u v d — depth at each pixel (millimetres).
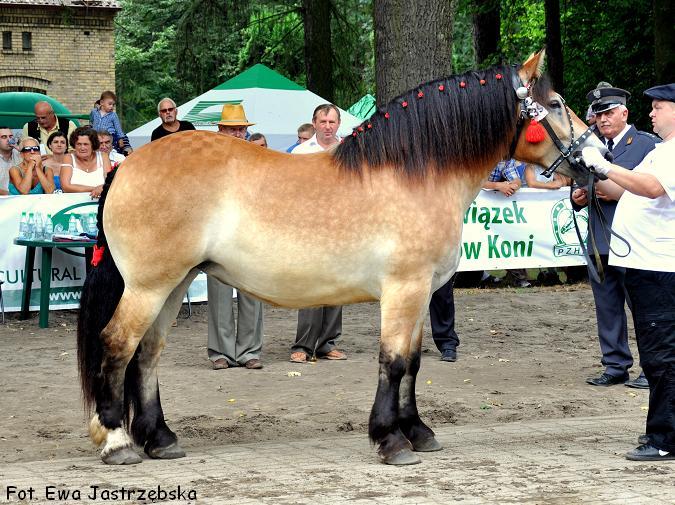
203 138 5273
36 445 5945
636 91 19641
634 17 19281
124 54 33656
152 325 5449
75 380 7734
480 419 6645
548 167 5512
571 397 7285
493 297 12258
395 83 11344
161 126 10156
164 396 7223
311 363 8516
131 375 5445
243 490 4684
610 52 19969
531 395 7352
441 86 5340
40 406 6910
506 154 5496
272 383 7688
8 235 10305
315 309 8453
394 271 5152
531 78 5402
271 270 5199
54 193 10586
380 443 5227
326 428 6355
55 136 10992
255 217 5152
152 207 5109
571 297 12297
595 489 4684
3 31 27344
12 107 20000
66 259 10516
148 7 30000
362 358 8773
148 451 5402
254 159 5250
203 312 11227
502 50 22156
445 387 7594
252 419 6551
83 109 28578
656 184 5121
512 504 4430
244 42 25781
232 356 8273
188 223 5113
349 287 5254
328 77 19828
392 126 5223
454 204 5301
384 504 4430
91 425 5332
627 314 11391
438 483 4797
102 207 5348
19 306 10453
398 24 11281
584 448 5582
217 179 5152
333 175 5207
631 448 5586
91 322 5359
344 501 4484
